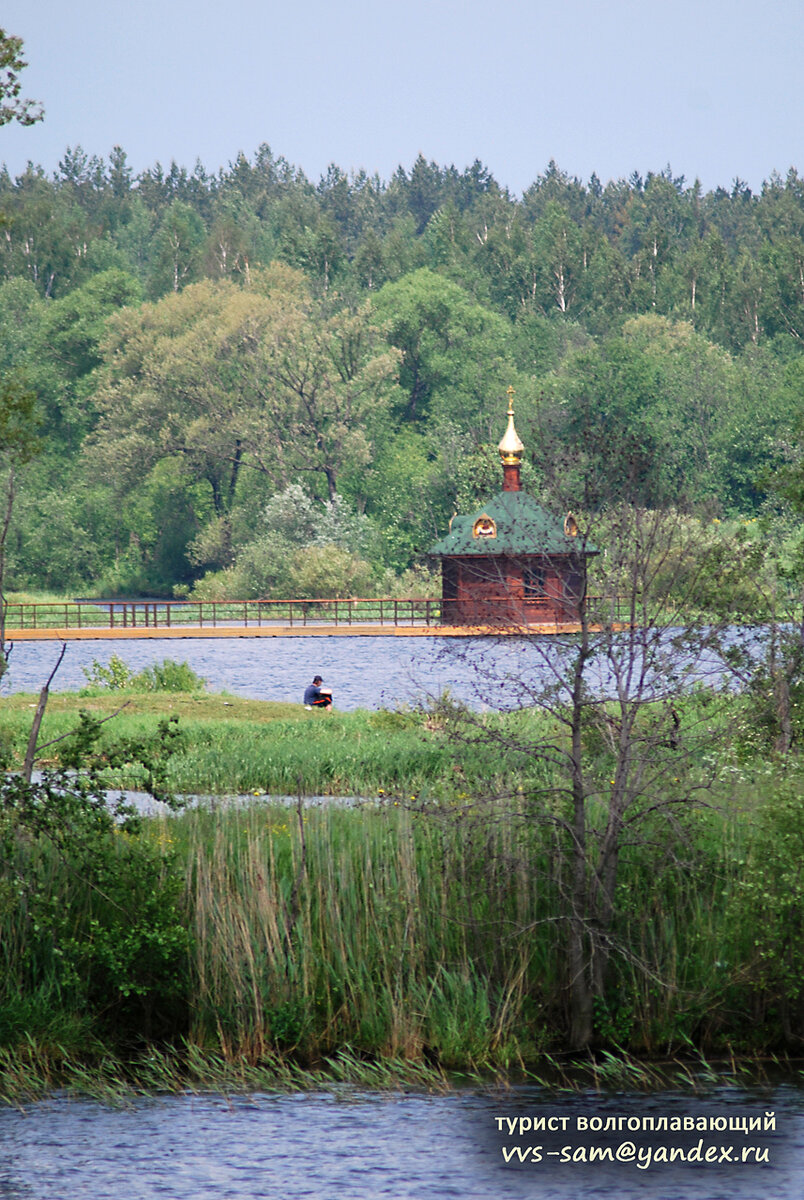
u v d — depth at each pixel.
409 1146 45.34
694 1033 54.38
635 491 53.72
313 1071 51.66
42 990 53.28
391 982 54.38
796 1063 52.47
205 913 55.22
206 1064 51.88
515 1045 52.31
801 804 53.91
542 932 55.53
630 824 54.94
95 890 54.94
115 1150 45.09
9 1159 44.25
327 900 55.88
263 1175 42.94
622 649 53.88
